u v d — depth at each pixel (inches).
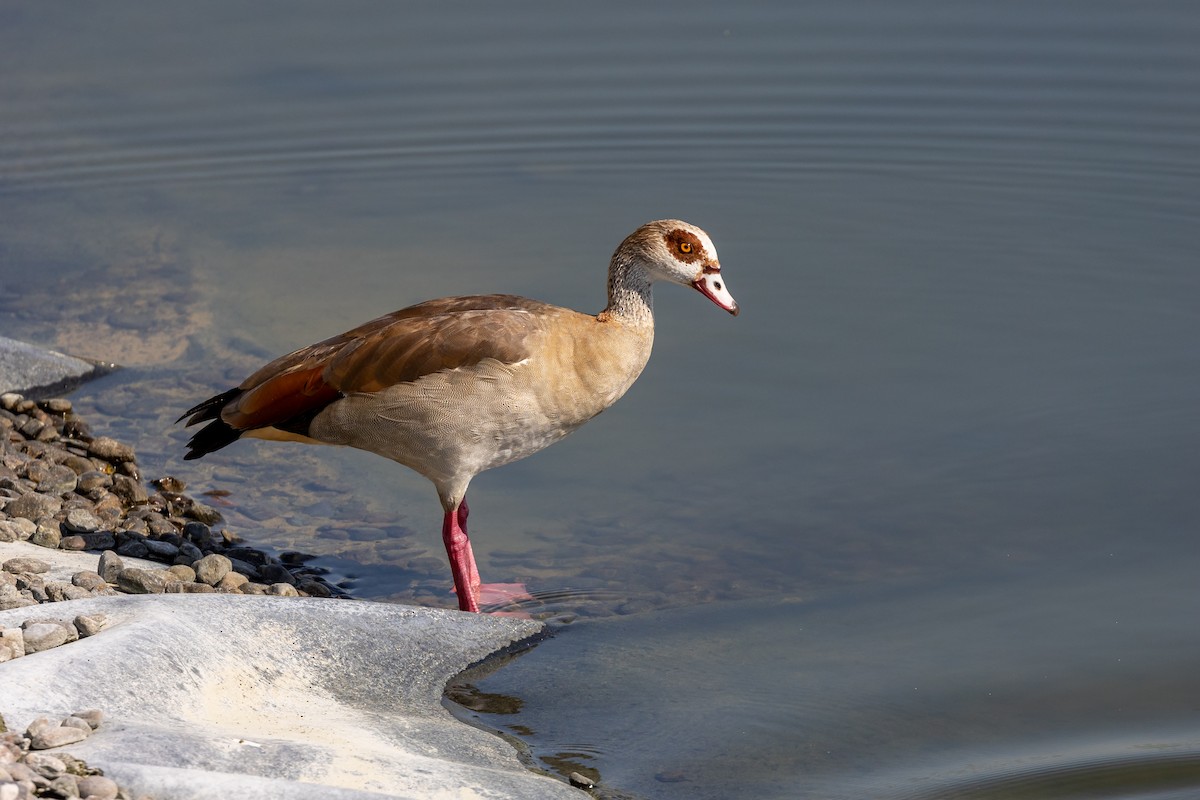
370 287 665.0
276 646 354.3
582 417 445.1
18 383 585.9
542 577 444.8
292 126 821.9
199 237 730.8
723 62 852.6
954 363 576.1
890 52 851.4
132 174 788.6
